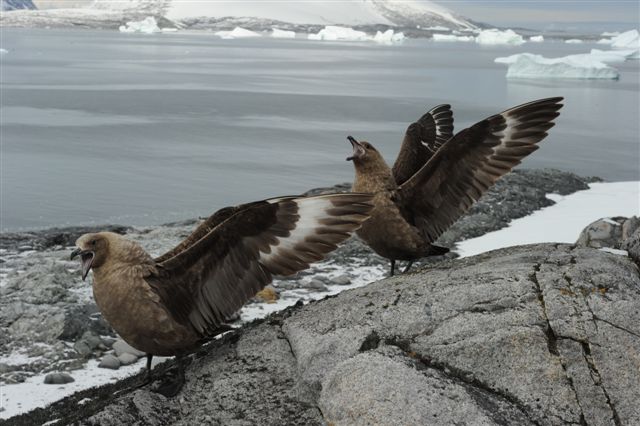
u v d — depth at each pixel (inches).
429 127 312.7
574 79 5083.7
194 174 1692.9
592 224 470.0
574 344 210.1
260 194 1494.8
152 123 2573.8
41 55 7293.3
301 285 554.6
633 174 1787.6
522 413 198.5
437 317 225.1
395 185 279.1
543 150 2129.7
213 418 224.5
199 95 3622.0
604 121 2861.7
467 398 196.5
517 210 834.8
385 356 210.2
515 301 223.9
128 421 225.8
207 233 218.8
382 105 3336.6
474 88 4343.0
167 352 230.5
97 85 4060.0
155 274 218.4
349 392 202.1
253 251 218.1
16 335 455.8
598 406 199.5
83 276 214.7
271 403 224.1
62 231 753.6
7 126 2386.8
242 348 247.8
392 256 285.3
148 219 1274.6
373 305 238.7
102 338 456.1
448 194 274.2
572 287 225.8
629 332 211.9
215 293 222.5
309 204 213.8
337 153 2023.9
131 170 1727.4
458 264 267.9
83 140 2166.6
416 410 192.7
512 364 208.4
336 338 228.5
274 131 2442.2
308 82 4677.7
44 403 374.0
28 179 1595.7
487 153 263.3
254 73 5457.7
